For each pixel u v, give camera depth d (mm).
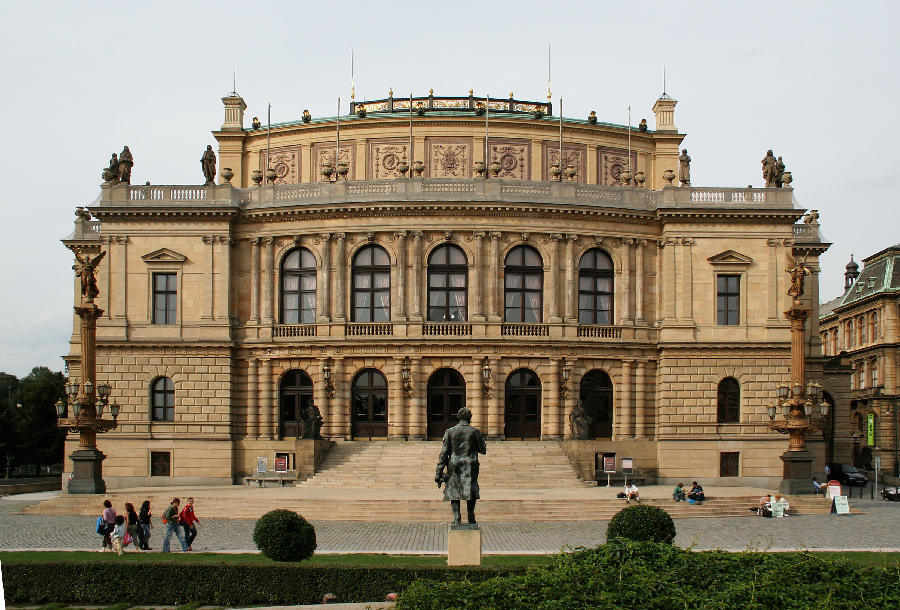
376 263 81812
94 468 66500
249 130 95375
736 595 27312
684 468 79562
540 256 81812
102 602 35156
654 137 95250
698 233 82250
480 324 80000
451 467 36094
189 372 80812
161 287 82375
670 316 81625
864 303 129000
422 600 27391
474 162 88188
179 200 82625
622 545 32500
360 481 70312
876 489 80562
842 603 26656
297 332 81562
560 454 74938
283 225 82750
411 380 79312
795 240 94375
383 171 91438
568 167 86250
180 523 44406
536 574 29719
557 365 79938
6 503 71312
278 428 81625
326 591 34312
